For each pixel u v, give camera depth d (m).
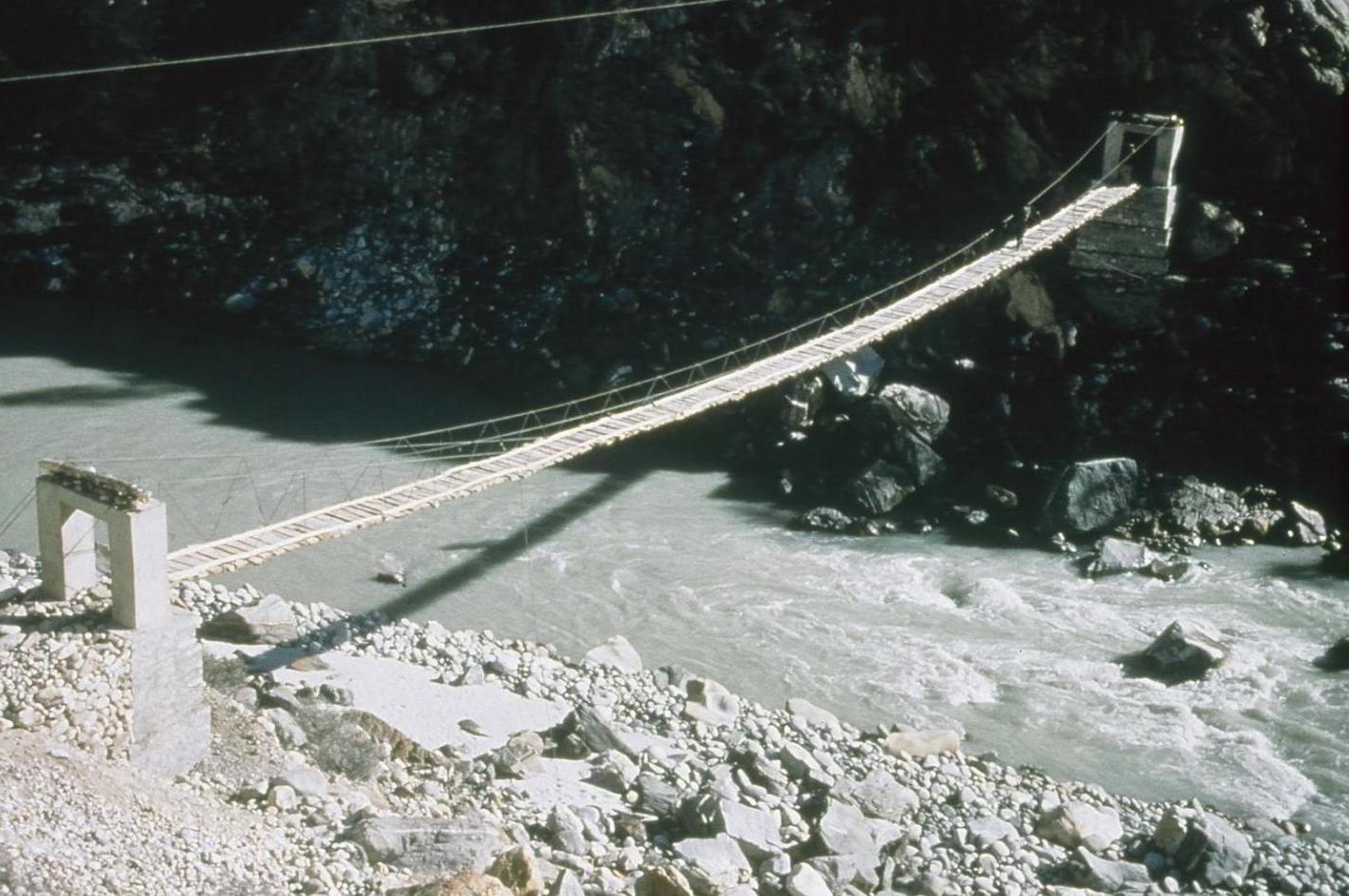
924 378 49.78
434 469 46.81
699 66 55.47
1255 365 48.50
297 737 28.92
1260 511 44.88
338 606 37.81
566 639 37.28
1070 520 44.31
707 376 51.72
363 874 23.52
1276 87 50.22
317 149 59.44
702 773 30.12
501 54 57.72
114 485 26.47
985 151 53.09
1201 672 36.62
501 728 31.59
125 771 25.11
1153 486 45.81
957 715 34.97
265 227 59.12
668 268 54.62
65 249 58.91
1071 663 37.09
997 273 44.50
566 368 52.50
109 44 61.78
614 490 46.22
